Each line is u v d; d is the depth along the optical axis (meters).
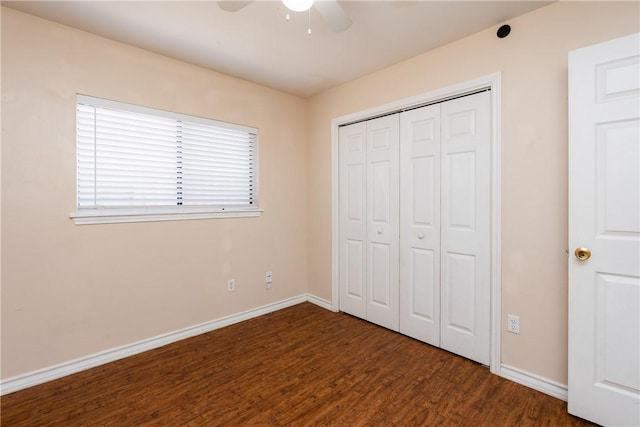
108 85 2.21
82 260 2.12
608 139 1.53
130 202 2.38
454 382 1.96
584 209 1.60
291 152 3.41
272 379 2.00
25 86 1.90
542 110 1.84
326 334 2.69
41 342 1.97
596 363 1.58
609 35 1.61
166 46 2.32
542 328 1.86
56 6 1.83
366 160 2.94
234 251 2.95
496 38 2.02
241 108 2.97
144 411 1.70
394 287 2.73
